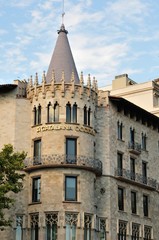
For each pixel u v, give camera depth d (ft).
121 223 217.97
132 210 228.63
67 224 192.85
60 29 227.81
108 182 214.28
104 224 209.56
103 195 212.64
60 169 197.77
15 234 196.95
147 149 247.70
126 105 231.09
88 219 197.88
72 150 202.59
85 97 209.26
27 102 213.66
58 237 189.78
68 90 206.39
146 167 244.22
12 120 211.00
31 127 209.87
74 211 193.88
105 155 217.15
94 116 214.69
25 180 203.41
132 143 233.55
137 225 228.22
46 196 195.72
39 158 201.98
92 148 208.03
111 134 221.66
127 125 234.79
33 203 198.39
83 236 193.36
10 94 214.90
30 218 198.29
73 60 222.69
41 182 198.49
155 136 256.93
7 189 162.40
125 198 223.71
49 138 201.98
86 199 198.29
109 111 222.48
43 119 205.26
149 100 284.00
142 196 236.84
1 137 210.79
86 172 201.26
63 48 222.48
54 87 206.08
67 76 215.31
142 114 244.63
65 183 197.36
